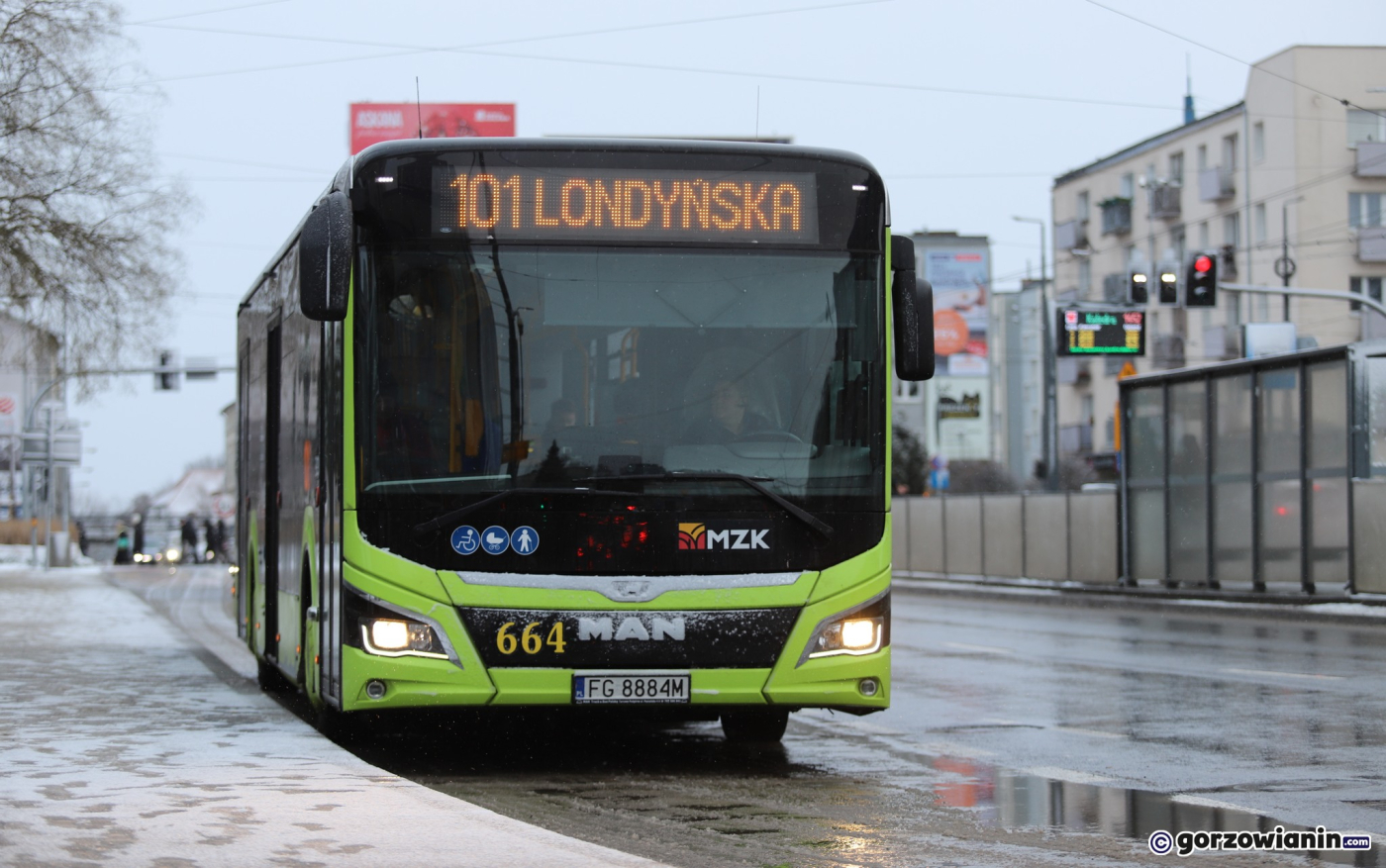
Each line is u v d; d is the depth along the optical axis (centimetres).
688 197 996
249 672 1814
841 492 980
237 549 1839
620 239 988
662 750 1165
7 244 3700
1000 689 1571
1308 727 1241
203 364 5109
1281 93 6378
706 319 987
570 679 945
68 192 3788
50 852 632
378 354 967
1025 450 9850
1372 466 2723
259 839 662
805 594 965
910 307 1016
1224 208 6812
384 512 952
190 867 605
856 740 1213
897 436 8625
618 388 972
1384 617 2508
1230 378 3081
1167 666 1781
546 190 988
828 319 998
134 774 855
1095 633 2344
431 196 980
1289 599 2838
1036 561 3906
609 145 995
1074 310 3781
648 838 788
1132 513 3434
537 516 952
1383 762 1063
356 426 962
